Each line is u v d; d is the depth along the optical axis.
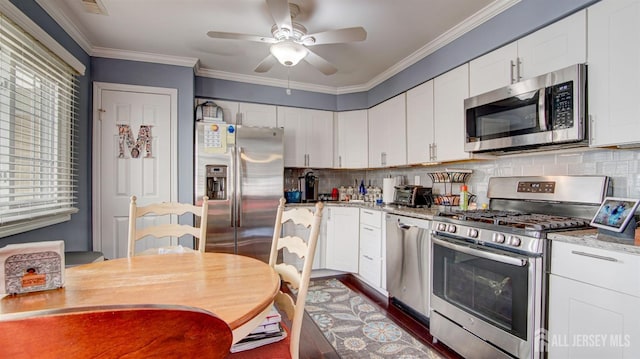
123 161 2.88
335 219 3.58
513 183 2.25
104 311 0.39
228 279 1.18
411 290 2.49
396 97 3.25
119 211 2.86
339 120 3.98
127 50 2.84
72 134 2.48
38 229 2.01
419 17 2.25
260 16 2.27
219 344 0.47
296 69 3.31
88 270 1.28
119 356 0.41
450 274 2.03
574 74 1.63
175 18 2.30
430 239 2.29
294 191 3.84
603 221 1.43
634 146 1.59
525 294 1.54
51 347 0.38
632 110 1.45
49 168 2.12
